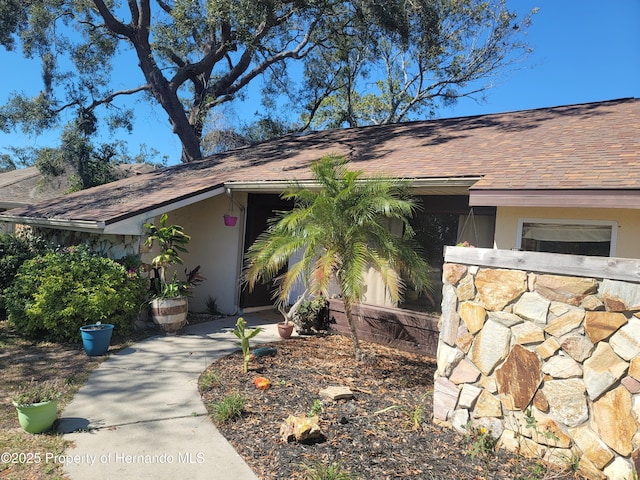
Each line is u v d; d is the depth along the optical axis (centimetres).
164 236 795
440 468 332
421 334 666
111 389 496
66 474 324
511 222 610
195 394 483
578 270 329
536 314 351
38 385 492
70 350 655
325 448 361
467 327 395
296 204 806
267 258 605
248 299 961
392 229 758
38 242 976
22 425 388
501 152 690
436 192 696
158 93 1833
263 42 1722
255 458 348
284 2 1411
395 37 1441
